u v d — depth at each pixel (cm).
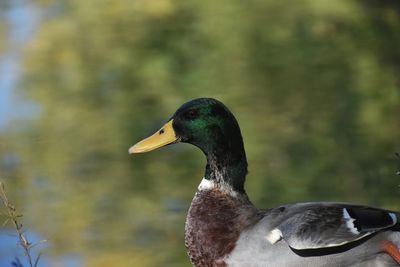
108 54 1681
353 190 1273
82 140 1448
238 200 734
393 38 1695
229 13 1702
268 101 1510
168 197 1280
